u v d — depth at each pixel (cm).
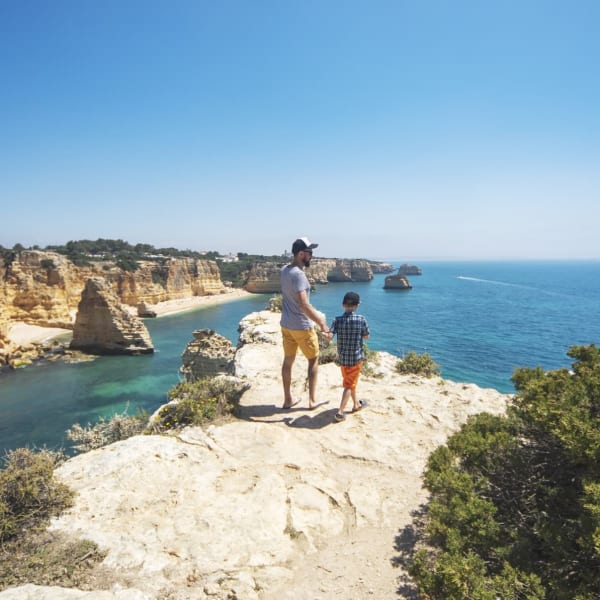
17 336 5806
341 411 641
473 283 19088
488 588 297
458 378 3888
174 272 10938
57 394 3741
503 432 445
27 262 6731
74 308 7344
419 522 440
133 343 5319
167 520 398
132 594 303
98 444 1058
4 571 322
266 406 692
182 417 634
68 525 376
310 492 470
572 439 352
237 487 461
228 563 356
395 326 6925
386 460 553
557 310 9106
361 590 344
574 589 293
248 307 10506
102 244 12938
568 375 505
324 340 1064
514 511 387
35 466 400
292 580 352
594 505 304
